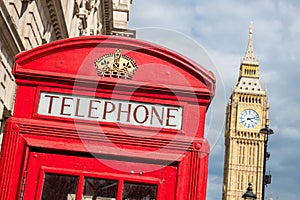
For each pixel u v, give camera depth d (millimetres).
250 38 135625
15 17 15305
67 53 4383
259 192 117875
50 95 4277
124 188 4094
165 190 4117
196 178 4137
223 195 122688
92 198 4051
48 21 19234
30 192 4051
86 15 27516
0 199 4000
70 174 4074
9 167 4074
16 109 4238
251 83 126938
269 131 20234
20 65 4316
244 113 124062
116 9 43562
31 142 4121
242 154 121625
